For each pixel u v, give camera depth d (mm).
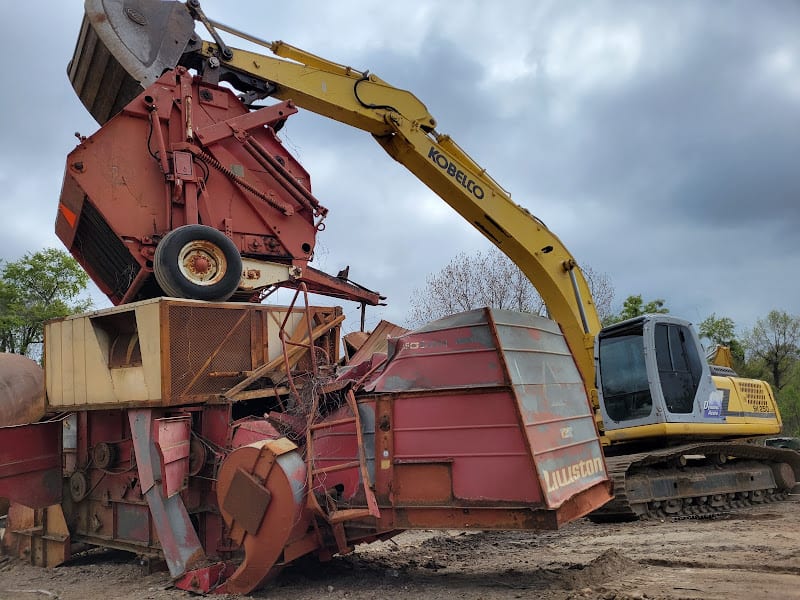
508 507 5602
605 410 12148
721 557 7105
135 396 7262
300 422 6828
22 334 28188
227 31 11352
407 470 5980
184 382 7094
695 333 12539
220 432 7035
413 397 6070
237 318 7641
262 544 5969
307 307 7570
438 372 6074
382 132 12234
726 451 12273
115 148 9773
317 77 11695
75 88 11586
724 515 11375
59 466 8297
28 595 6812
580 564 6984
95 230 10297
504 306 22828
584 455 6520
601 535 9391
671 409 11617
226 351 7488
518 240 12484
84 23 10617
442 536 9539
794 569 6367
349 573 6902
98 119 11859
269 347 7875
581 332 12656
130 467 7504
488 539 9297
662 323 12008
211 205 10289
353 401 6258
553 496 5602
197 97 10469
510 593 5793
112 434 7867
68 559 8148
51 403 8484
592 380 12352
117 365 7652
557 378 6559
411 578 6652
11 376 11117
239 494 6047
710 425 12031
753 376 42344
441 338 6145
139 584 6926
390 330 9055
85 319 7992
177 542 6645
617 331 12180
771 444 19016
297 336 8195
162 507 6746
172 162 9914
